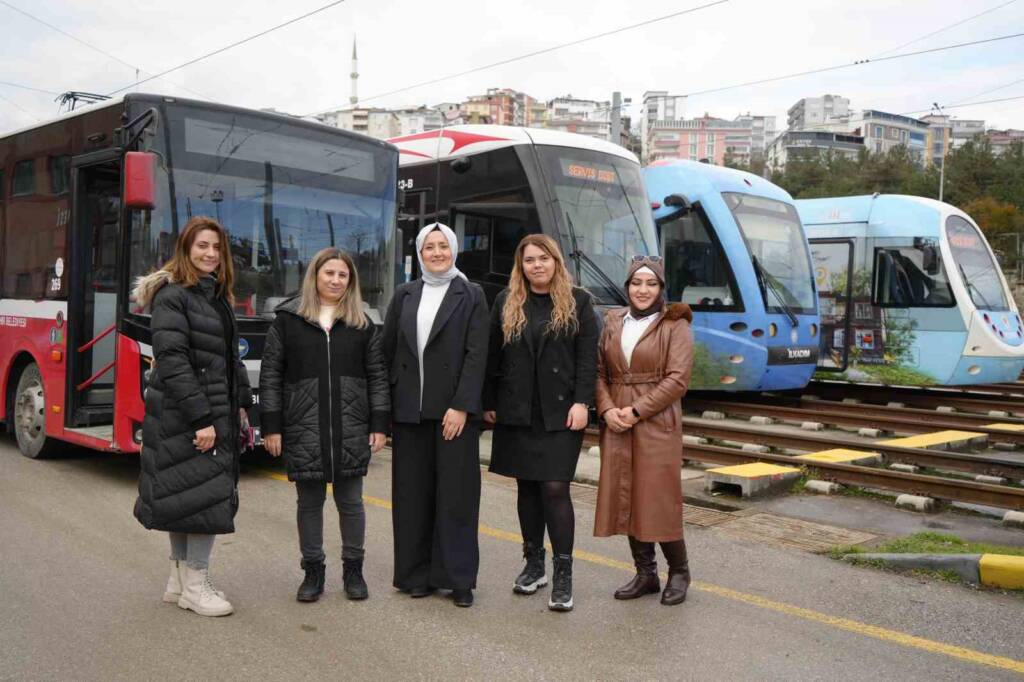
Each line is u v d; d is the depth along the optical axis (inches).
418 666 159.3
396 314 196.7
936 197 2999.5
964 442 402.9
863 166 3464.6
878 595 201.3
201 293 181.8
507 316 192.5
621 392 195.5
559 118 5733.3
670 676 157.0
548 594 200.5
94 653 162.2
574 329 190.9
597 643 171.6
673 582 196.4
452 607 191.0
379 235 329.1
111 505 271.6
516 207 418.6
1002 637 177.3
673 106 6904.5
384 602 193.3
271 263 299.7
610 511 194.5
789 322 527.5
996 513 278.2
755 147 6766.7
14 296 352.2
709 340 515.5
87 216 315.6
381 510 274.7
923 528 260.2
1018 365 595.8
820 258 643.5
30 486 295.9
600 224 426.9
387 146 336.5
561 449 190.5
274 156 304.3
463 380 189.6
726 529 258.4
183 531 177.2
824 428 471.5
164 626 176.1
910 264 601.6
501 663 161.3
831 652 168.7
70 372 311.0
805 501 294.0
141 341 277.9
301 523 192.4
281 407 191.5
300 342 190.2
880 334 612.1
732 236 512.1
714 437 416.8
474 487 193.2
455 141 453.4
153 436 177.6
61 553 221.6
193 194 284.8
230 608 183.5
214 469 179.0
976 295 589.6
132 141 279.9
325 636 172.9
